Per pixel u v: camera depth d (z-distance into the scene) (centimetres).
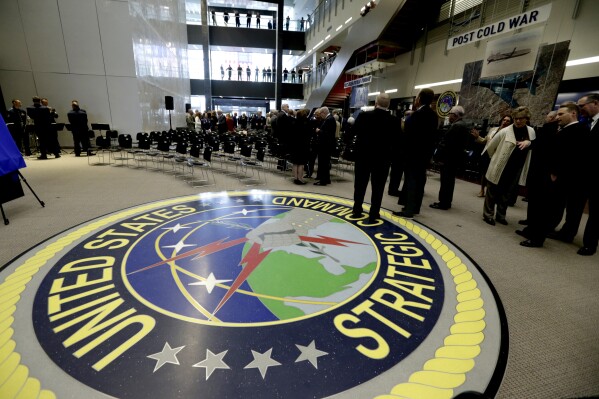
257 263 311
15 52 994
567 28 657
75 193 557
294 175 680
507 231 419
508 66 757
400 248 354
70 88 1048
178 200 529
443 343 204
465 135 480
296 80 2292
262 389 166
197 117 1465
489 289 271
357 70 1452
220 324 217
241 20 2236
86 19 1008
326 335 209
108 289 258
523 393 167
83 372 174
